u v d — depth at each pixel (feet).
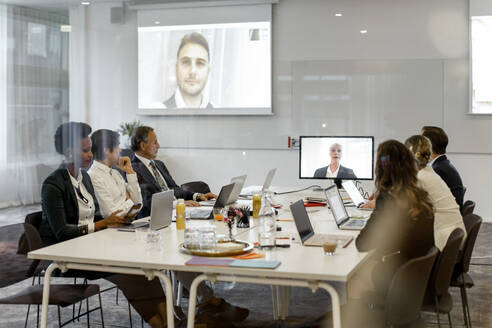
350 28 24.17
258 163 24.84
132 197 14.06
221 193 12.66
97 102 23.17
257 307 12.58
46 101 21.70
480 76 23.48
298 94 24.58
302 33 24.43
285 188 20.30
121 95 23.88
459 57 23.65
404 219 9.03
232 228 11.48
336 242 9.39
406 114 24.02
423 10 23.76
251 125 24.80
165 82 24.47
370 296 9.24
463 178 23.94
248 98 24.66
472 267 17.10
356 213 13.67
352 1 24.12
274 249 9.24
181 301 12.95
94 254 8.84
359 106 24.26
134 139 15.78
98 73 23.08
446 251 8.85
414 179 9.16
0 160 20.63
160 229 11.19
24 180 20.85
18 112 20.98
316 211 14.07
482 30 23.36
